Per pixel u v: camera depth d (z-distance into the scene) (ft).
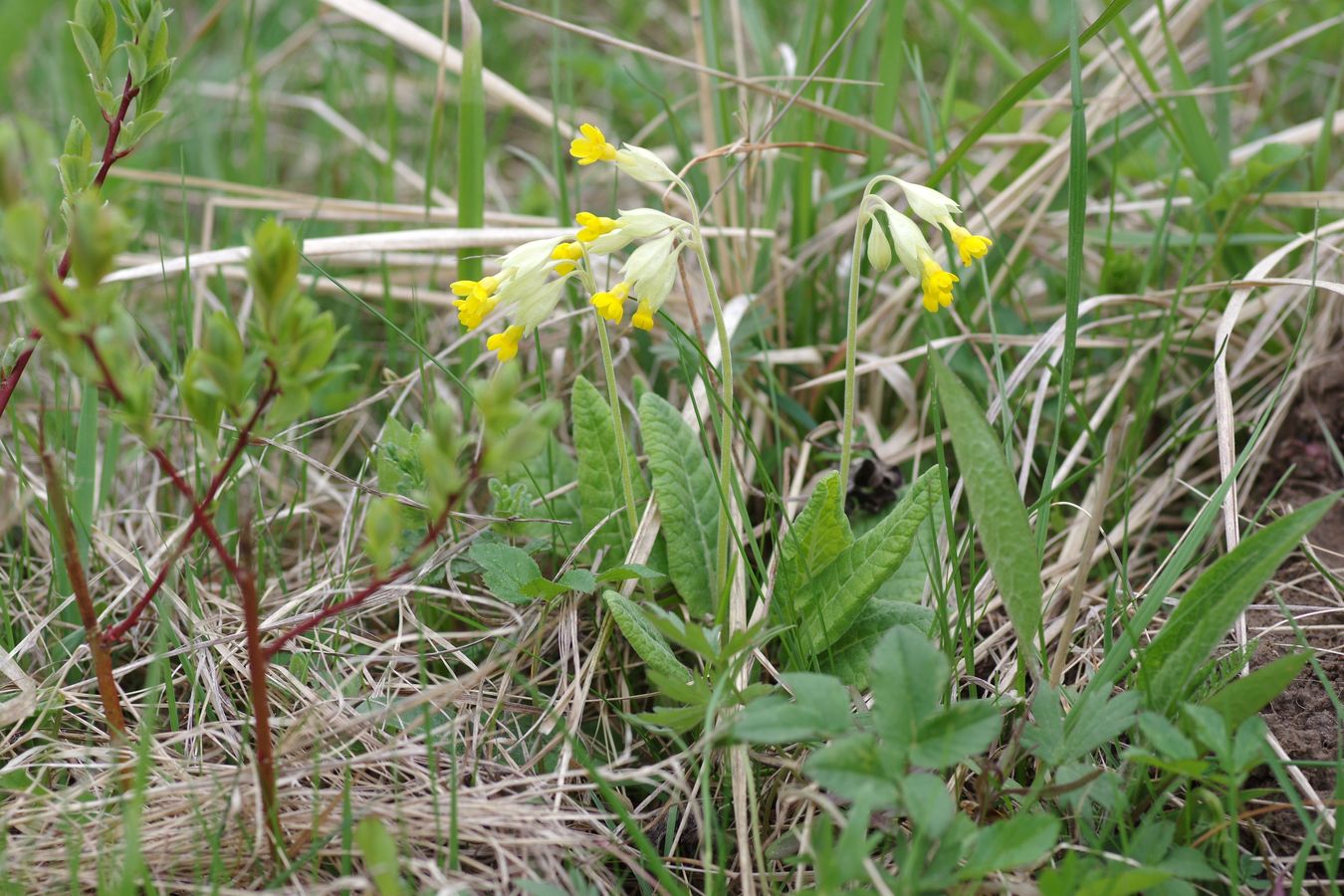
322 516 11.54
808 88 13.50
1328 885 6.86
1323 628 8.56
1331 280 11.71
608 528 9.27
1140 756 6.44
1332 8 16.67
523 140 18.60
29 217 5.42
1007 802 7.27
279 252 5.68
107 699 7.26
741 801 7.20
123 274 10.73
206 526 6.48
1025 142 13.51
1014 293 13.66
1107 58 14.76
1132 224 13.97
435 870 6.69
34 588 9.91
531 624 9.09
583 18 20.18
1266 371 11.75
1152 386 10.43
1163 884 6.34
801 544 8.22
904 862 6.53
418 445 9.21
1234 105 16.55
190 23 20.52
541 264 7.80
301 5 20.27
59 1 18.88
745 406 11.87
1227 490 7.85
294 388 6.06
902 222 7.71
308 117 18.92
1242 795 6.96
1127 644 7.25
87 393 9.71
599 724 8.84
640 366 12.61
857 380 12.36
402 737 7.93
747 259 12.57
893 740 6.22
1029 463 9.66
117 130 8.20
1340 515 10.18
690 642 6.96
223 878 6.91
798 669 8.08
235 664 8.39
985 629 9.38
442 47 12.85
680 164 13.51
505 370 5.87
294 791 7.48
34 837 6.97
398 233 11.58
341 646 9.34
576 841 7.11
